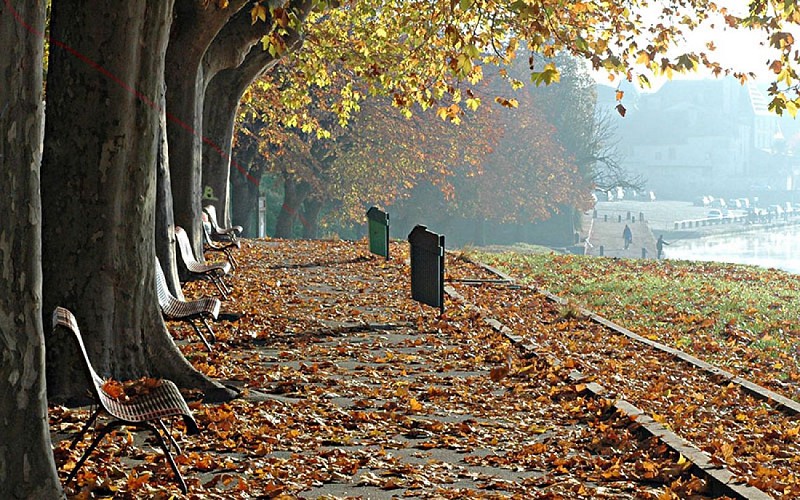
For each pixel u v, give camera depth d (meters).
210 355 13.83
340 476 8.73
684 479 8.97
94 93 11.38
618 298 24.81
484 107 63.31
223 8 20.62
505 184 84.75
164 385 8.97
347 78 40.00
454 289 23.11
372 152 55.03
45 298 11.41
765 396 13.33
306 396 11.98
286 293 21.08
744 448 10.48
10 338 6.32
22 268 6.33
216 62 23.38
